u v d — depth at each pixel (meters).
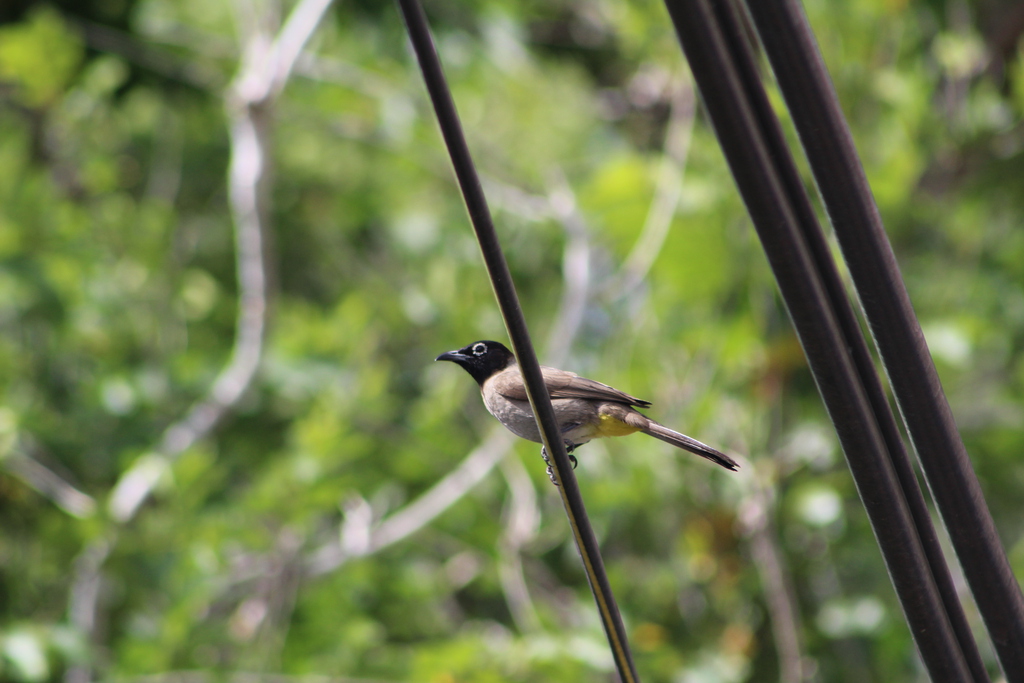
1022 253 13.81
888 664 12.24
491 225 4.41
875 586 12.49
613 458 12.24
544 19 17.92
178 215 17.09
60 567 13.09
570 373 8.30
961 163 14.45
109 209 16.45
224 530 12.40
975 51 15.20
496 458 12.30
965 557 5.03
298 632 12.41
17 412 12.88
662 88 16.02
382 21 16.36
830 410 4.69
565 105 16.36
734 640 12.31
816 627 12.49
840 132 4.45
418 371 15.35
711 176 12.55
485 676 10.52
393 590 13.34
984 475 12.92
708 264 12.21
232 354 15.12
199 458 12.84
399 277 16.45
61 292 13.83
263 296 13.90
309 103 16.05
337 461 12.64
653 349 13.06
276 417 14.55
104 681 11.65
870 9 13.46
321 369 13.97
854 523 12.49
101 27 15.86
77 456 13.78
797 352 12.19
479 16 15.85
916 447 4.92
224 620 13.17
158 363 15.08
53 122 17.14
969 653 5.09
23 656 10.54
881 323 4.71
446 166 16.08
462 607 15.20
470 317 14.43
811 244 4.65
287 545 12.46
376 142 16.22
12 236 13.76
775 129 4.48
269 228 14.12
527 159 15.77
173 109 17.17
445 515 12.80
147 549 12.47
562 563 13.41
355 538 12.27
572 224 14.36
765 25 4.32
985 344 14.16
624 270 13.17
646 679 11.55
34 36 14.36
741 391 12.72
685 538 12.65
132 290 15.60
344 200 17.12
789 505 12.11
